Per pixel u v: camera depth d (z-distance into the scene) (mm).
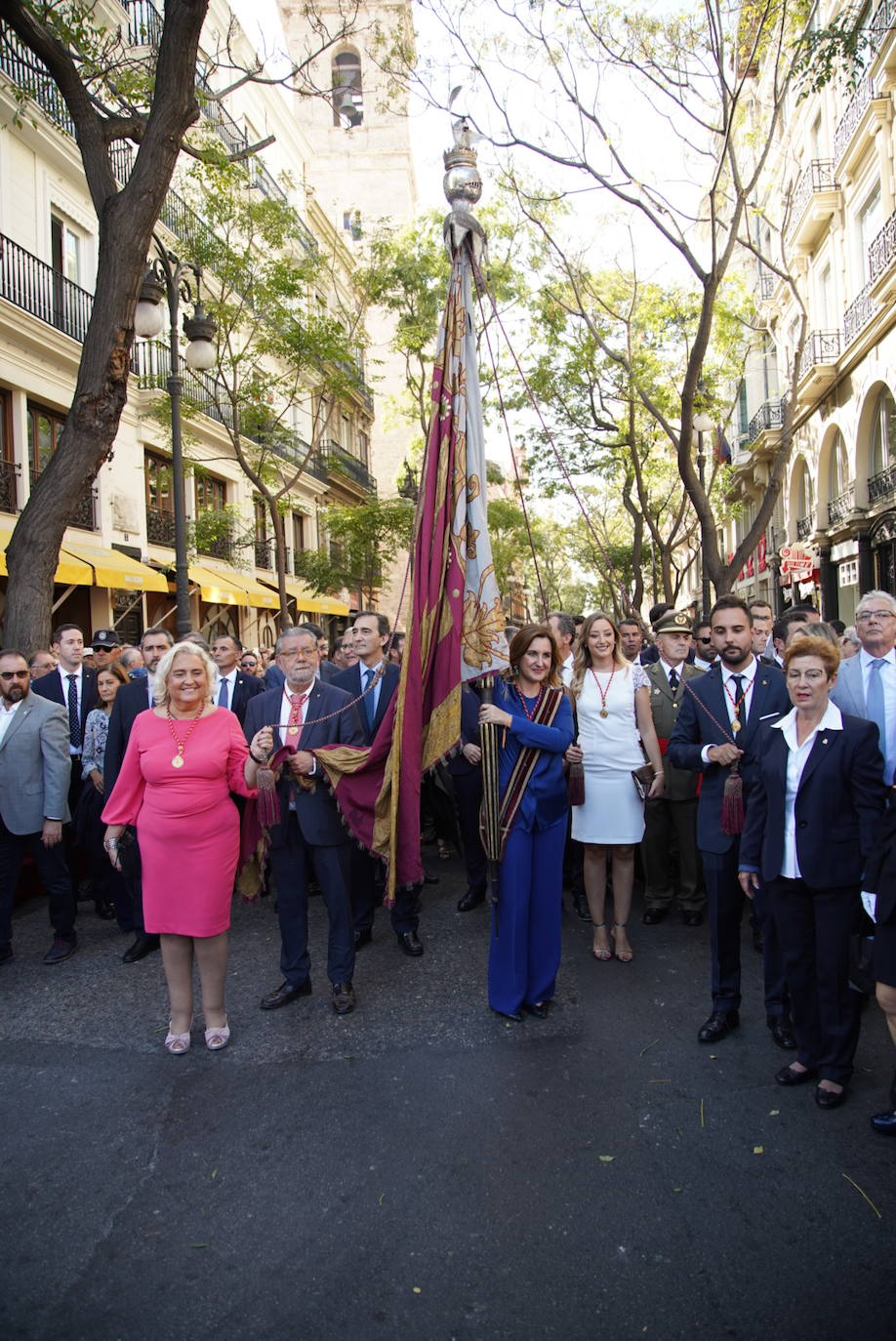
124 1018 4484
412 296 21531
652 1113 3432
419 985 4816
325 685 4773
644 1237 2719
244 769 4105
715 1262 2604
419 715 4320
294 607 23953
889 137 15922
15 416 13969
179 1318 2451
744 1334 2330
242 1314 2457
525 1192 2957
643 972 4941
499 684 4457
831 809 3416
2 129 13727
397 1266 2629
